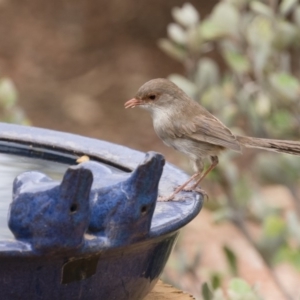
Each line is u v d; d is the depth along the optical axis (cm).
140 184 498
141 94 976
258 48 1145
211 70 1212
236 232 1672
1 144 767
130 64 2384
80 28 2489
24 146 764
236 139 945
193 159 965
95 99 2270
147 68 2372
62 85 2306
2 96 1108
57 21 2506
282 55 1201
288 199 1677
